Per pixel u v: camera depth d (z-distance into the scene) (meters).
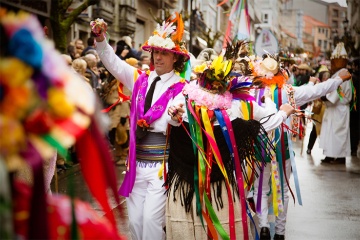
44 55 1.95
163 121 4.76
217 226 4.32
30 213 2.03
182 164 4.41
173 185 4.44
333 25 137.00
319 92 6.56
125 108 10.84
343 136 12.59
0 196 1.85
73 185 2.19
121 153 11.10
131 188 4.87
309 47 132.00
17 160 1.90
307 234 6.61
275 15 86.12
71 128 1.98
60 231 2.10
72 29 19.52
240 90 4.50
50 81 1.96
